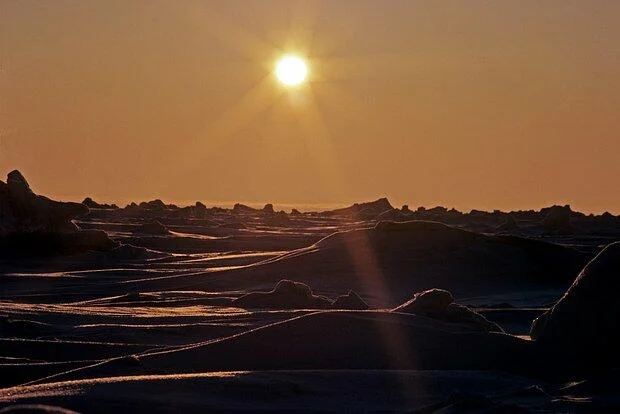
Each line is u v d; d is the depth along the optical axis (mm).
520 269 61938
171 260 76938
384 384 22109
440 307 28484
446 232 65125
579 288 26078
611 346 25156
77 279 61562
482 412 19391
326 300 43281
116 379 20672
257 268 62375
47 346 27234
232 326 32156
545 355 25188
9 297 51500
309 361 24219
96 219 144750
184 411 18828
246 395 20250
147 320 34500
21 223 78750
